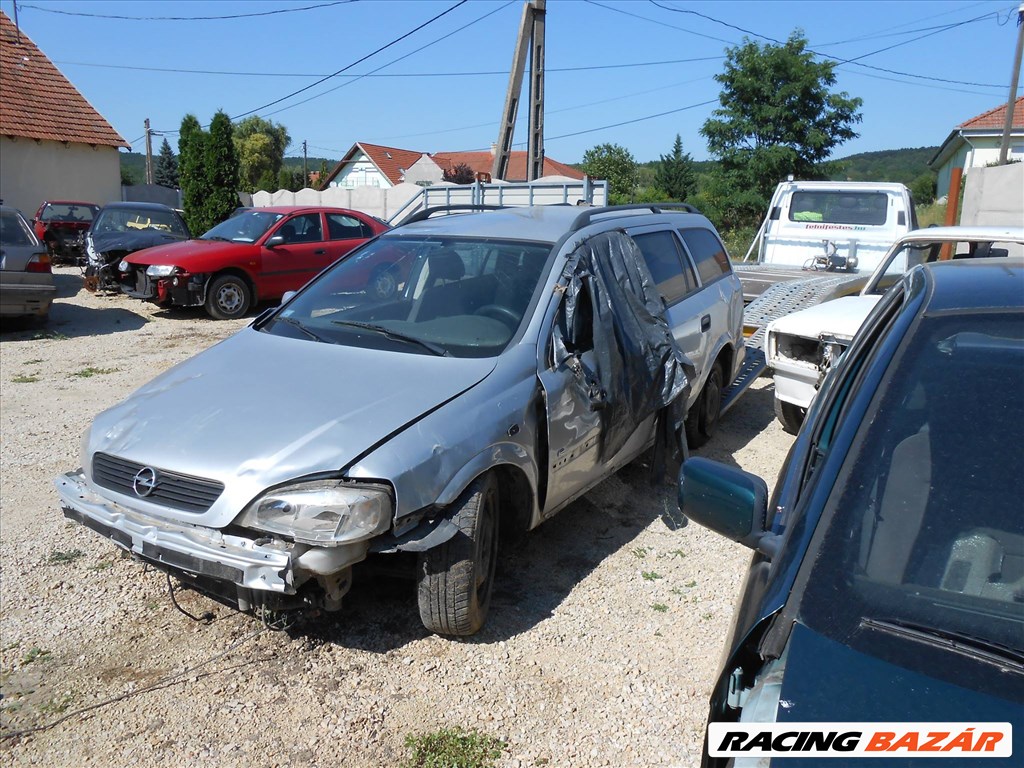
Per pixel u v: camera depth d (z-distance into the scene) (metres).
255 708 3.37
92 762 3.08
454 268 4.74
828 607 1.79
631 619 4.05
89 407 7.68
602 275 4.73
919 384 2.14
